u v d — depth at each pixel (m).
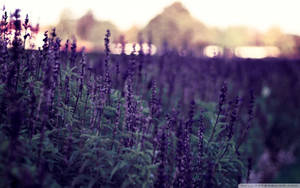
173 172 4.01
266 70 11.46
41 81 3.85
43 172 2.71
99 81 4.27
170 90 6.06
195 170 4.07
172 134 4.14
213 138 4.63
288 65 11.87
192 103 4.11
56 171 3.51
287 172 7.28
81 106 4.14
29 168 2.77
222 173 4.41
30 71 4.01
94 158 3.39
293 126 9.50
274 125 8.98
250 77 9.42
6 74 3.79
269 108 10.15
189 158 3.85
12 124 2.82
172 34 19.02
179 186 3.60
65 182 3.39
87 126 4.03
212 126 4.88
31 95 3.54
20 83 3.91
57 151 3.40
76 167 3.55
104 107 4.02
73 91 4.37
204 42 21.14
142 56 5.68
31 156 3.14
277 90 10.92
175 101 5.95
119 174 3.56
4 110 3.45
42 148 3.29
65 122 3.80
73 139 3.62
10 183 2.75
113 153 3.49
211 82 7.36
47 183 2.91
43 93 3.29
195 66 8.10
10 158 2.65
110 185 3.48
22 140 3.18
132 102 3.93
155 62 7.53
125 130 3.91
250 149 6.80
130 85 3.92
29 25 4.05
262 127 8.49
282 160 7.96
